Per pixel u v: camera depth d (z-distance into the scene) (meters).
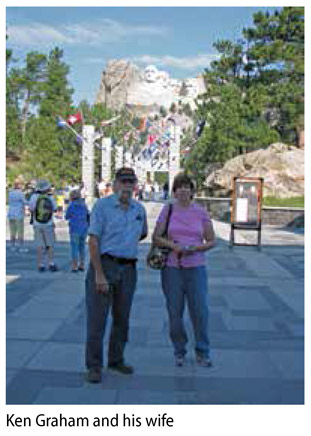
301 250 15.81
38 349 6.44
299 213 23.72
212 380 5.60
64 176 45.72
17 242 16.02
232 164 30.14
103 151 45.31
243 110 33.22
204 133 34.16
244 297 9.44
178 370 5.86
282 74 35.94
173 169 44.59
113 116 55.50
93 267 5.62
